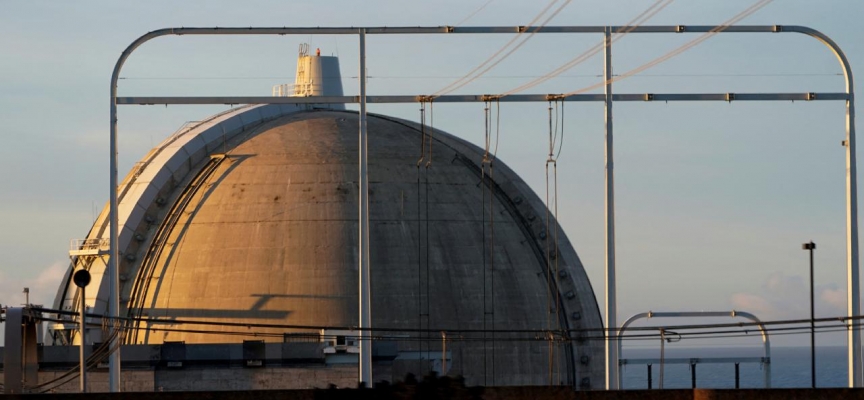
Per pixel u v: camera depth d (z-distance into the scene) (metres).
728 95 187.62
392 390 111.31
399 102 188.50
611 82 187.38
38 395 131.12
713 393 132.25
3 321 173.62
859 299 184.50
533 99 189.62
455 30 185.00
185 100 187.75
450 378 112.12
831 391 130.88
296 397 131.50
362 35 185.38
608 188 188.25
